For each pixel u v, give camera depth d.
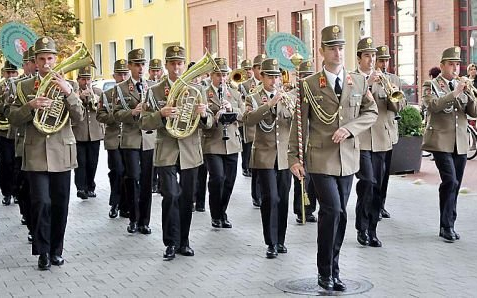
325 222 8.20
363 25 24.70
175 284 8.70
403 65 22.58
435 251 9.96
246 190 15.32
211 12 32.19
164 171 9.84
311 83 8.35
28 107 9.08
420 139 16.55
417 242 10.48
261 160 9.79
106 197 14.96
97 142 14.73
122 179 12.67
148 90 9.98
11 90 11.41
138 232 11.53
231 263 9.58
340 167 8.22
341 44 8.23
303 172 8.44
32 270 9.45
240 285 8.59
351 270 9.10
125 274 9.17
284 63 11.02
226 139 11.18
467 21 20.56
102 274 9.20
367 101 8.41
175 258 9.88
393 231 11.19
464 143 10.59
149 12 37.38
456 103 10.51
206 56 9.77
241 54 30.50
